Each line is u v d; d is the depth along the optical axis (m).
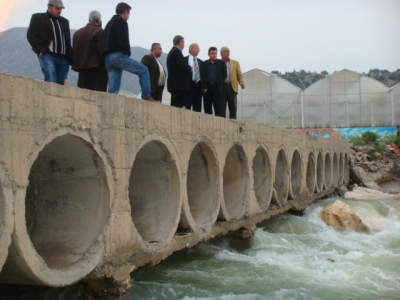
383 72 104.81
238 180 12.72
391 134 40.16
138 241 7.90
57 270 6.24
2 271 6.08
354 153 34.41
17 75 5.50
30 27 8.05
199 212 10.76
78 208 7.31
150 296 8.51
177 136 9.06
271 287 9.62
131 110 7.65
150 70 11.22
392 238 15.72
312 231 15.90
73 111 6.39
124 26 8.77
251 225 12.66
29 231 7.29
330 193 25.25
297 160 18.64
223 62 12.97
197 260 11.21
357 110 41.78
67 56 8.45
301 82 105.56
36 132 5.77
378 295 9.68
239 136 12.16
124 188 7.52
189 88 11.29
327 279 10.55
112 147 7.21
